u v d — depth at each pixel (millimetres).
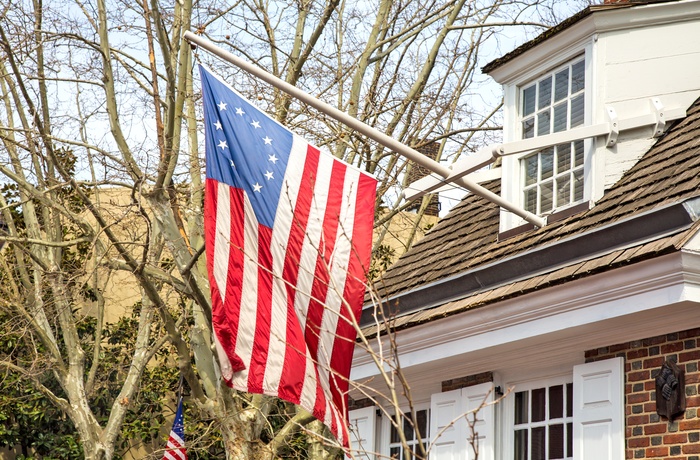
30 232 16531
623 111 9047
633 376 7750
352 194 9242
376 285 11828
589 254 7848
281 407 17703
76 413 15914
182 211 14094
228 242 8484
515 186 10047
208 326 13391
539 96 10148
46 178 15156
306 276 8812
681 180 7559
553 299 7875
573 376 8414
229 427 12875
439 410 10133
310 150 9289
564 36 9609
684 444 7172
